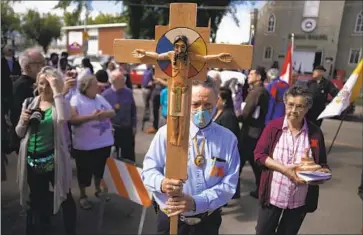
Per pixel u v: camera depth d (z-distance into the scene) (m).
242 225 3.38
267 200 2.22
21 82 3.06
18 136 2.55
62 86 2.61
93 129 3.39
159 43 1.38
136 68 17.17
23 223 3.14
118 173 2.85
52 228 3.04
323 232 3.21
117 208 3.60
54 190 2.52
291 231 2.25
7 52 6.84
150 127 7.73
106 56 15.36
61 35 35.41
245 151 4.02
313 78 4.59
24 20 33.44
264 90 4.02
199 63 1.36
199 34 1.35
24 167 2.52
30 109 2.50
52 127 2.52
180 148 1.40
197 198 1.54
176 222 1.50
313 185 2.16
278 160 2.16
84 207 3.54
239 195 3.91
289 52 5.04
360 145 4.77
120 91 4.13
